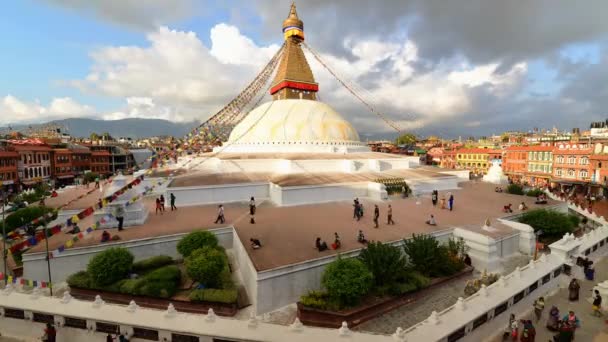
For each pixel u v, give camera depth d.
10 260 16.08
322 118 36.50
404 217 20.17
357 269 11.24
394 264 12.42
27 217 18.42
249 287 12.64
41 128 81.12
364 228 17.45
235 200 24.05
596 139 47.53
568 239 15.73
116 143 79.25
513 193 30.02
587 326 11.44
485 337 10.72
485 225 18.22
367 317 11.30
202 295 11.48
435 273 13.94
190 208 21.52
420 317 11.64
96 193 27.03
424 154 84.25
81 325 10.39
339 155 33.22
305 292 12.61
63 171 51.41
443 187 31.08
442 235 17.25
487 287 11.62
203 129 23.61
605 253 18.92
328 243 14.79
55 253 12.56
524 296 12.38
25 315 10.84
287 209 21.48
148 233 15.90
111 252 12.81
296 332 9.41
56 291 13.13
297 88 39.88
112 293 12.23
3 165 40.22
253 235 15.81
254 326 9.68
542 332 11.02
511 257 17.12
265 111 37.28
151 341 9.88
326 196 24.19
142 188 23.67
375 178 27.80
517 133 84.88
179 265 14.80
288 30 39.31
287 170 28.42
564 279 14.63
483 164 65.25
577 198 35.88
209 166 30.67
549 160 47.72
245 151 35.00
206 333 9.42
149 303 11.92
